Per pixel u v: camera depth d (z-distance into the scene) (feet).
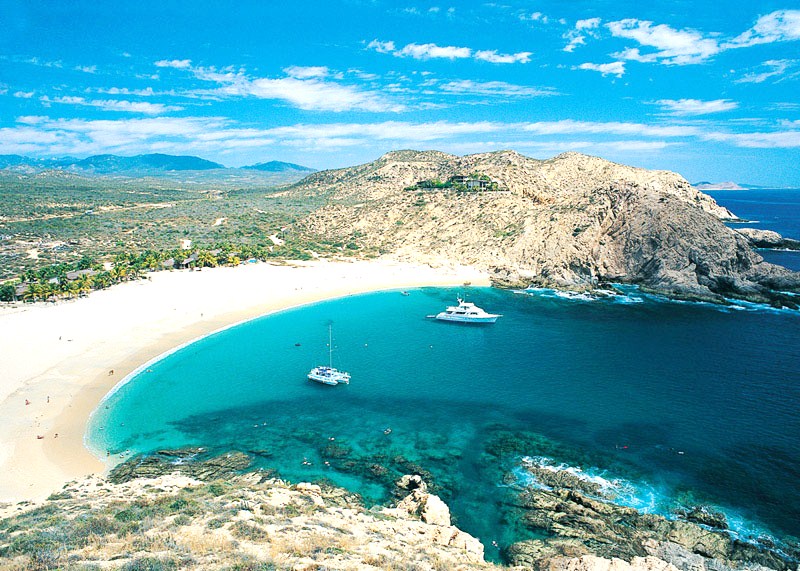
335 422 223.71
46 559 89.66
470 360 299.58
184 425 220.23
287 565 94.17
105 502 135.85
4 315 352.28
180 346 320.09
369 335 350.43
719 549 142.51
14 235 607.37
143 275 478.18
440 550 124.16
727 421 216.95
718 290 446.60
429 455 194.70
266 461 191.11
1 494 161.99
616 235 501.15
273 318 388.78
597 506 160.86
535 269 516.73
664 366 282.56
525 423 219.61
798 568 135.44
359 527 128.88
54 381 256.52
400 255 593.42
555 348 318.45
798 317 372.99
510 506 163.12
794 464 183.83
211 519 117.29
